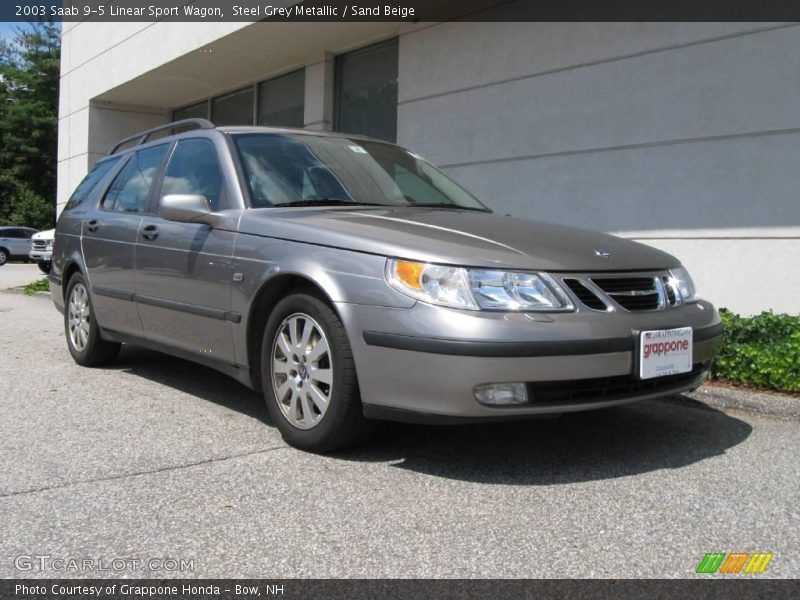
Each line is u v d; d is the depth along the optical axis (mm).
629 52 7301
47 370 5719
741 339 5570
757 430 4305
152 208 5027
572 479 3396
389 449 3775
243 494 3143
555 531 2828
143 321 4945
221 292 4133
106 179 5906
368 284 3389
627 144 7332
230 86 14398
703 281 6805
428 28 9406
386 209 4254
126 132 16797
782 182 6277
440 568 2523
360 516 2932
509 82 8422
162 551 2617
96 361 5781
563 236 3836
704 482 3387
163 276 4645
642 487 3309
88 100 16234
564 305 3309
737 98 6539
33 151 39625
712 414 4672
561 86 7902
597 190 7594
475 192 8812
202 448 3750
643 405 4898
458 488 3254
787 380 4820
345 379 3457
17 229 29141
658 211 7102
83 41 16375
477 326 3131
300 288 3736
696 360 3750
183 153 4980
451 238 3506
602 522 2918
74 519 2869
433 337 3166
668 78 7012
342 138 5078
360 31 10500
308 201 4281
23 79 40000
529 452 3787
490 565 2551
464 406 3152
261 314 4008
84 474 3355
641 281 3652
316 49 11578
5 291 13375
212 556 2586
